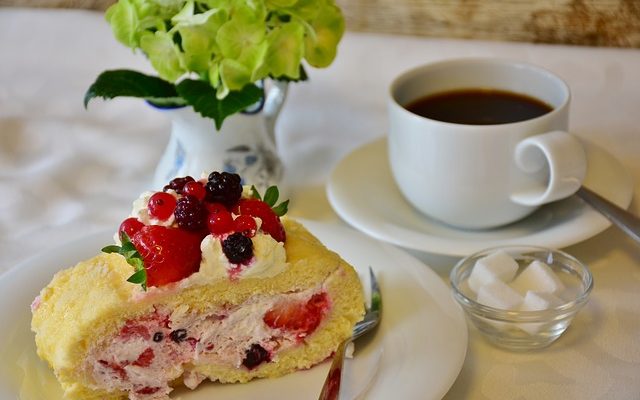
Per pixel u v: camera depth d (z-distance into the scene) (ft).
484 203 1.82
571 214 1.83
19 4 2.79
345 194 1.93
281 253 1.60
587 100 2.29
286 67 1.82
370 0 2.60
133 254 1.53
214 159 1.93
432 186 1.84
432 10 2.57
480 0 2.52
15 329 1.63
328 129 2.27
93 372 1.57
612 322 1.66
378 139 2.13
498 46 2.48
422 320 1.62
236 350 1.62
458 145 1.78
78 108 2.38
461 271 1.72
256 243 1.58
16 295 1.68
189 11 1.78
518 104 1.93
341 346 1.59
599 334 1.64
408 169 1.86
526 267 1.74
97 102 2.40
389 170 2.04
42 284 1.70
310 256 1.63
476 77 1.99
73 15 2.74
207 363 1.62
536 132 1.78
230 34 1.77
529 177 1.80
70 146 2.23
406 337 1.60
